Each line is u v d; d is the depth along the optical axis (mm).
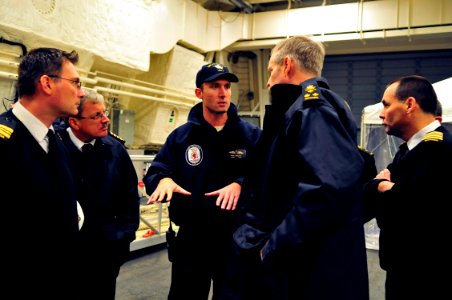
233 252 1165
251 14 6352
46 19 3410
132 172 1855
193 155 1625
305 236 838
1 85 3236
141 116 5523
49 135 1160
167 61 5383
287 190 975
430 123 1327
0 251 983
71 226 1149
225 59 6770
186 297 1588
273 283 982
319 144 878
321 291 910
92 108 1586
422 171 1175
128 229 1734
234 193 1388
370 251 4242
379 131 5082
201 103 1704
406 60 7289
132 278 3070
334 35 5930
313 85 990
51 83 1106
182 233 1610
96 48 3965
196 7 5879
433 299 1154
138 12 4520
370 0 5781
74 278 1217
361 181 996
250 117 7547
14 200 998
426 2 5438
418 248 1170
